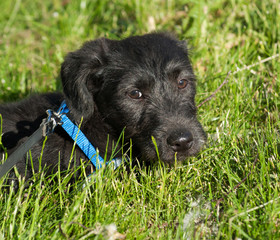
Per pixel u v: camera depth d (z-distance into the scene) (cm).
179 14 610
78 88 355
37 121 380
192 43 533
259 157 351
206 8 570
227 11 584
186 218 318
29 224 299
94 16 681
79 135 351
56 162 358
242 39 538
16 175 340
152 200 333
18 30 718
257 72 484
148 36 386
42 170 342
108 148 366
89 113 356
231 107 425
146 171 377
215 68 499
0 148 375
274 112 412
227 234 293
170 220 314
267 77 476
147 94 355
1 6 778
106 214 310
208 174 357
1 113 396
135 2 644
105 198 330
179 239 292
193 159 370
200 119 421
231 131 393
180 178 355
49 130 329
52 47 649
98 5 693
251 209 299
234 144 369
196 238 280
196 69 505
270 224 282
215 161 367
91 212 309
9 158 315
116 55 362
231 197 317
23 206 303
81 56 367
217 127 404
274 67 473
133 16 645
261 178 326
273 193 317
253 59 501
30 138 322
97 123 367
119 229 303
